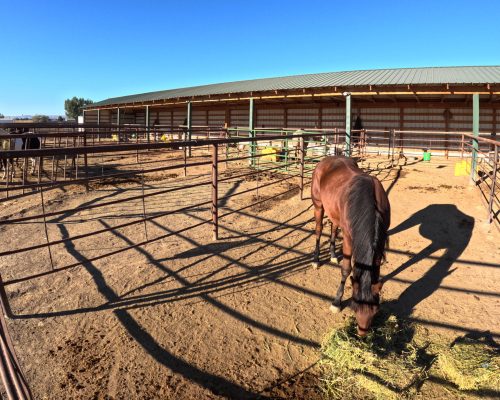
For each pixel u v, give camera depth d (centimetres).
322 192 382
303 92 1368
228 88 1994
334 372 279
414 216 634
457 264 454
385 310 355
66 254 483
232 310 361
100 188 887
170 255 483
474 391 262
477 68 1645
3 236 554
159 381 271
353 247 280
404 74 1566
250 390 265
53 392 260
